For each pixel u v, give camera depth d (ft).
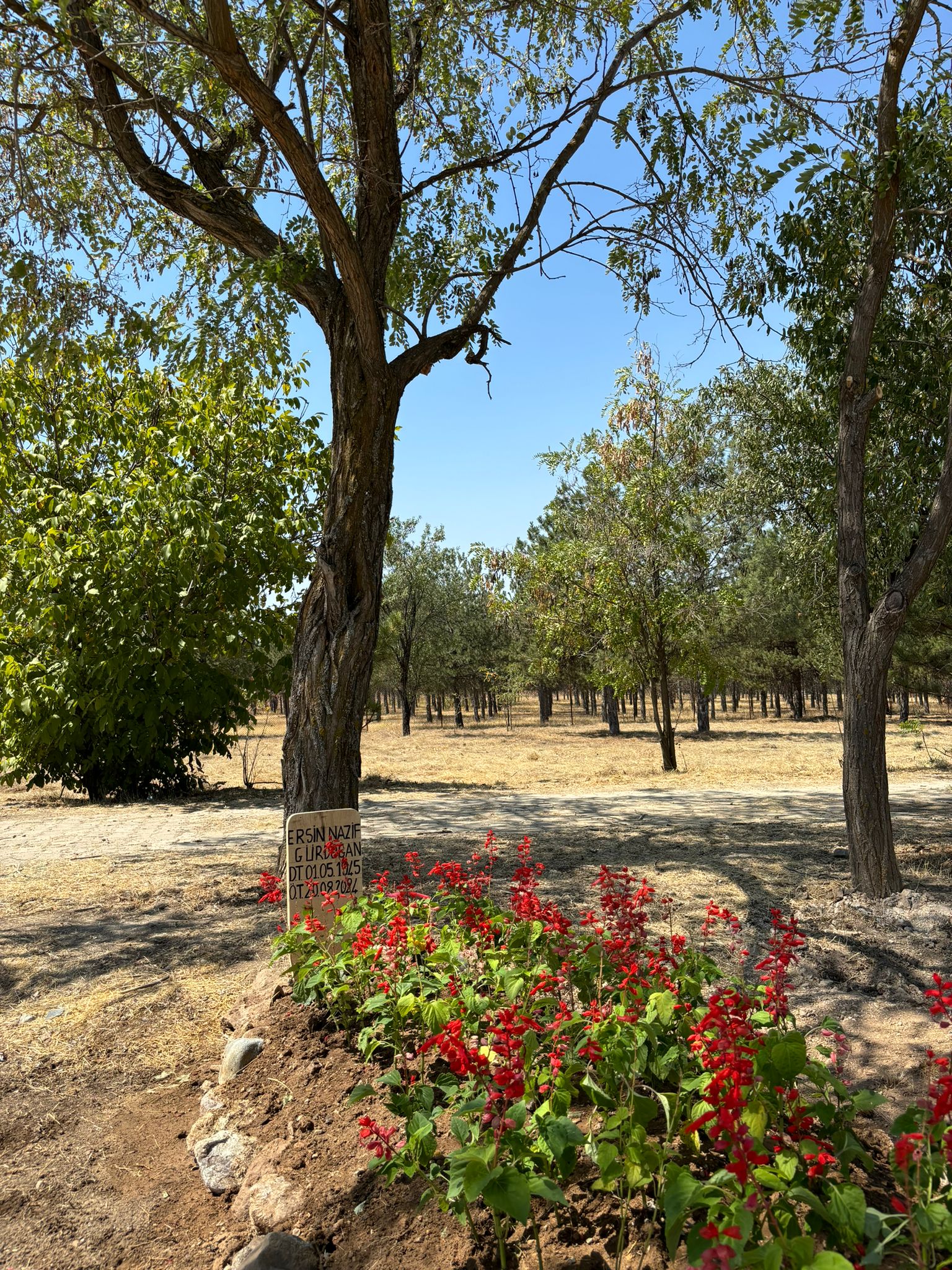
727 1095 7.24
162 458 44.83
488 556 57.31
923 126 20.21
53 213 22.53
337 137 28.84
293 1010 14.34
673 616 55.52
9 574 43.80
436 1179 9.43
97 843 33.86
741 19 24.61
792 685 150.51
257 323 27.25
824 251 22.59
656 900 21.36
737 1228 6.17
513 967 10.79
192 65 23.58
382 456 21.57
